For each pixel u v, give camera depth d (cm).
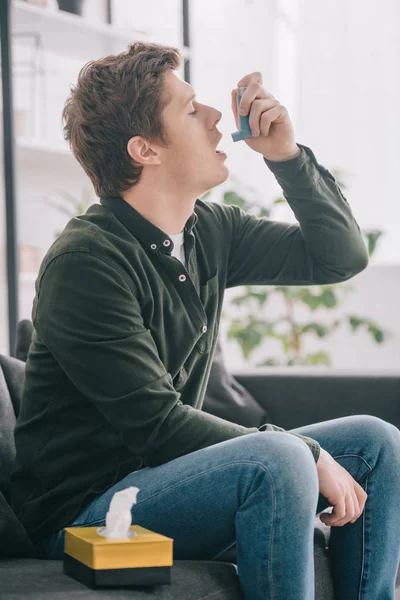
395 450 147
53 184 343
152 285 144
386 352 374
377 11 377
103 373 132
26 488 145
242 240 173
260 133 163
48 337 136
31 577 121
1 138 288
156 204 152
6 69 270
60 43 317
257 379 222
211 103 407
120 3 362
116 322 133
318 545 146
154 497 131
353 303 380
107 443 139
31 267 321
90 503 138
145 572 116
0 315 309
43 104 321
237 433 135
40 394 143
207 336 158
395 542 148
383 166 379
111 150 150
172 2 365
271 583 124
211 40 405
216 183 154
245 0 399
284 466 123
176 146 149
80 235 139
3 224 289
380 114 378
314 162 169
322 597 145
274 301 396
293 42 394
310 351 391
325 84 387
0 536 134
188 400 154
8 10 270
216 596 122
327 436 150
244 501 126
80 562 118
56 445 140
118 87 149
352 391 212
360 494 138
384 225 380
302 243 172
